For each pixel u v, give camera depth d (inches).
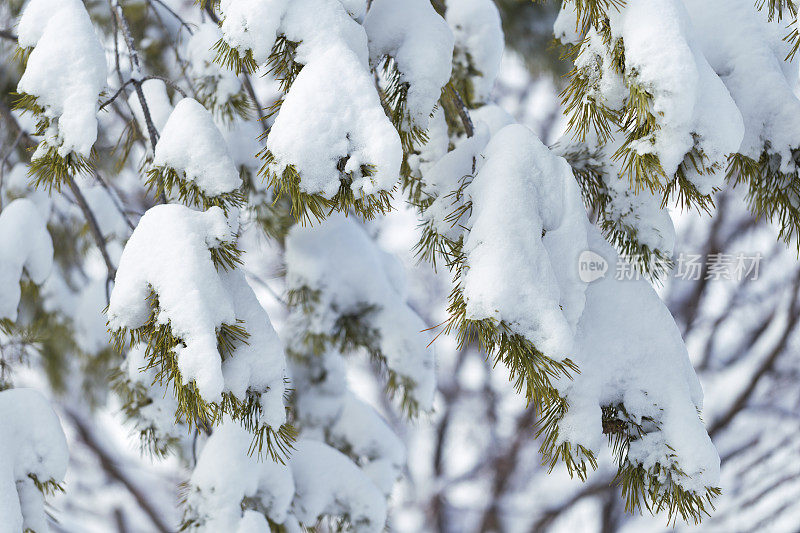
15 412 112.5
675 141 98.9
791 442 316.5
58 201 148.7
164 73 132.0
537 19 156.9
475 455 398.0
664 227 106.1
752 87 103.6
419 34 106.6
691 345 356.5
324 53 100.1
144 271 101.5
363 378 362.6
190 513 117.6
